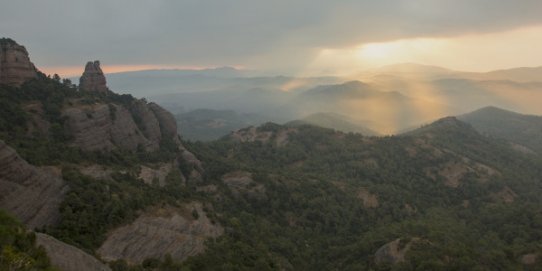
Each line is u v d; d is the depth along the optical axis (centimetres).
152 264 7969
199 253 9094
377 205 17125
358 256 12250
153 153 15325
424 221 15325
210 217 11025
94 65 16925
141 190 10638
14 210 7519
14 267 4972
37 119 12031
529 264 10938
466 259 10306
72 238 7700
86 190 9138
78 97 14288
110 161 12531
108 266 6981
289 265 10988
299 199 15475
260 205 14938
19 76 13125
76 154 11469
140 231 8712
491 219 16462
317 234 14188
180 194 11819
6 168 7750
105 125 13625
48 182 8662
